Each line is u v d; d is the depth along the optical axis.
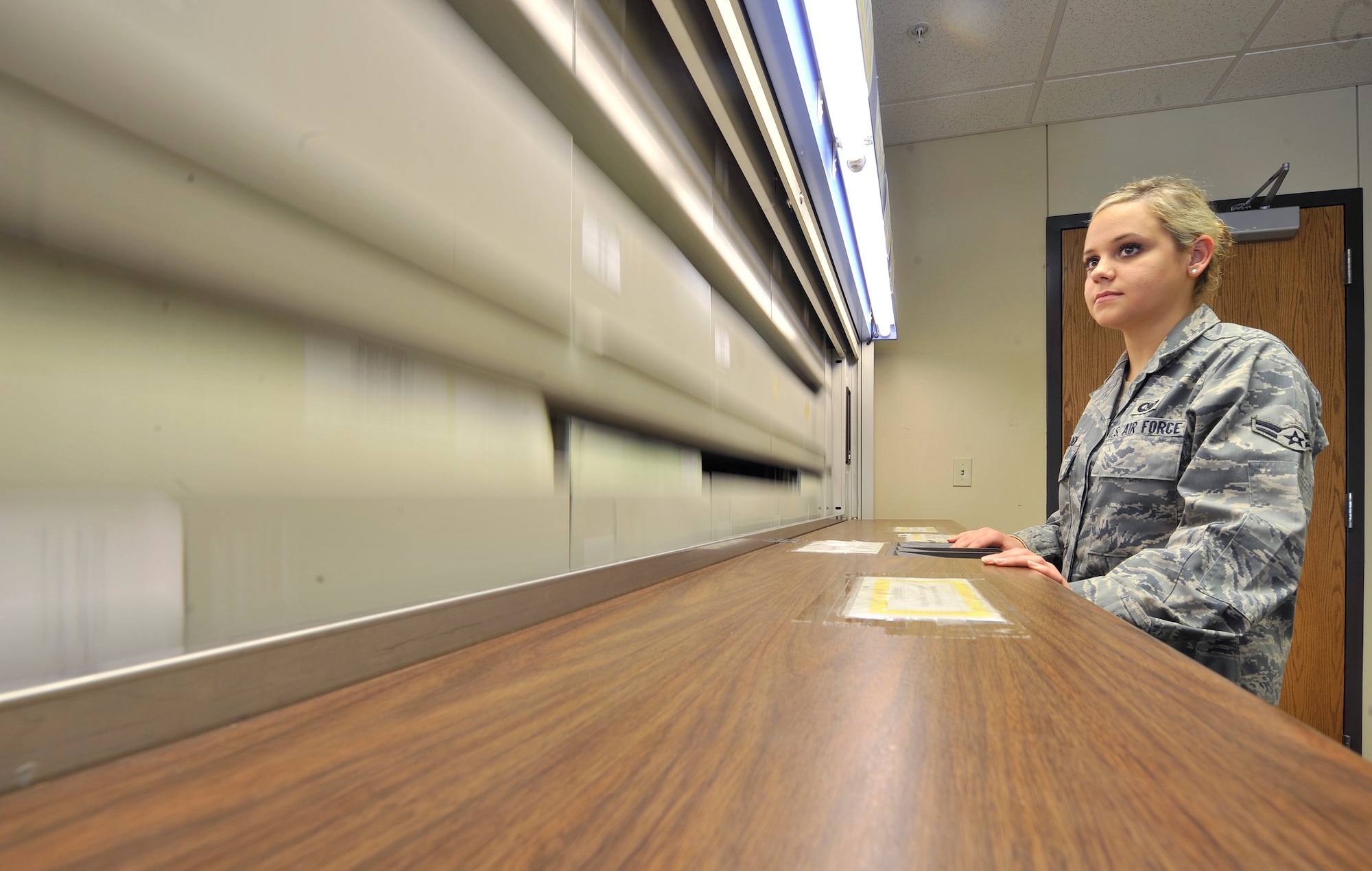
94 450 0.25
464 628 0.41
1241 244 2.35
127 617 0.26
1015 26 2.02
